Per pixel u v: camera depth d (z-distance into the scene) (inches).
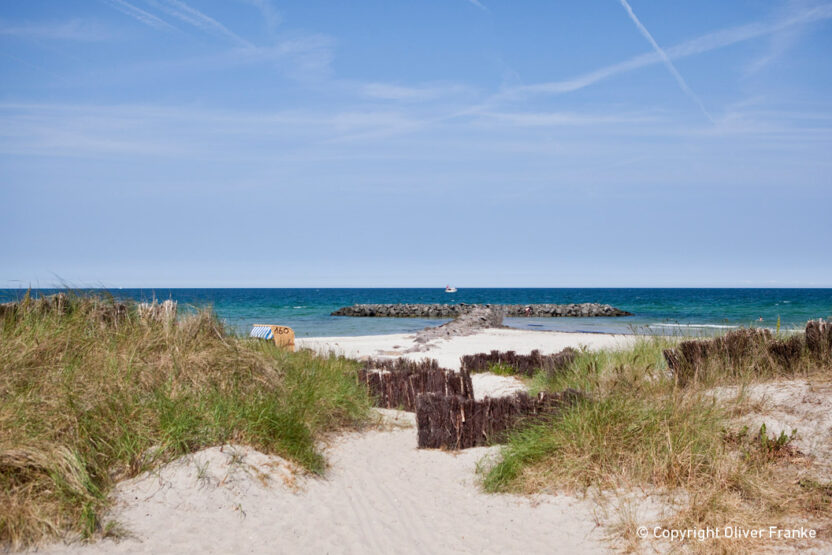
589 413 223.3
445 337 903.7
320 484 212.8
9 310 266.1
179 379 245.0
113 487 174.4
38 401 197.3
